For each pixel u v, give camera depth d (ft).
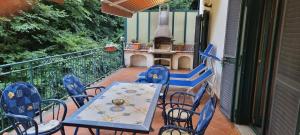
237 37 11.63
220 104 14.07
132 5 15.74
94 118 6.56
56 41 28.71
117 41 41.45
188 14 30.25
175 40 31.04
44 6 26.63
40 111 8.67
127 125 6.14
